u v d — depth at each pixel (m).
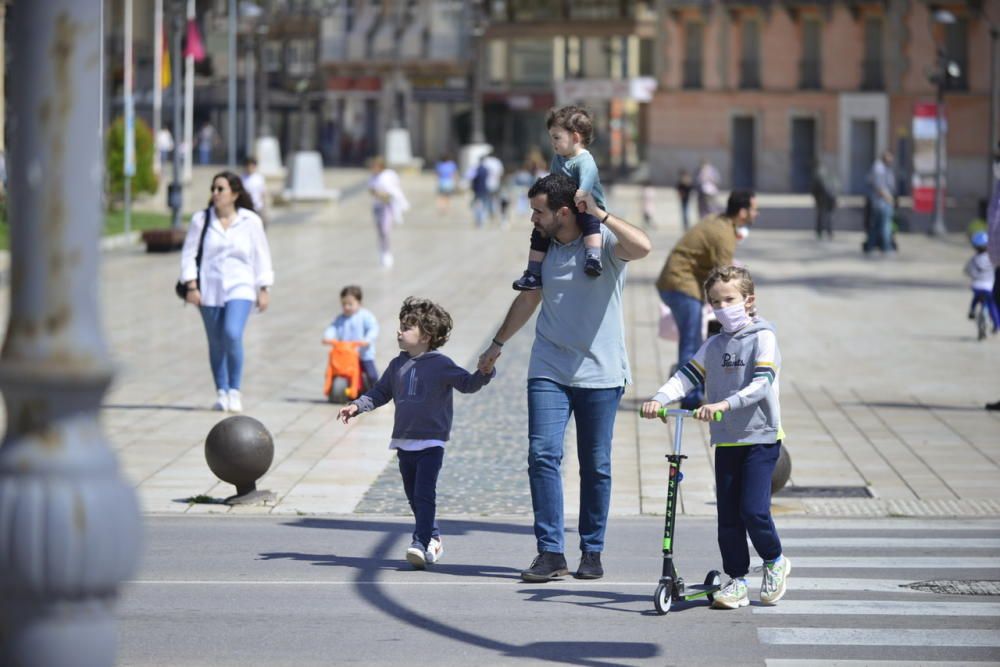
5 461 10.36
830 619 22.20
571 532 28.72
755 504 22.23
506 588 24.08
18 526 10.20
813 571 25.25
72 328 10.50
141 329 60.00
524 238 115.75
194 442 37.25
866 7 184.12
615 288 24.14
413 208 147.88
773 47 192.75
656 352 55.41
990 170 168.25
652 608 22.81
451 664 19.83
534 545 27.45
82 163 10.48
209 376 48.22
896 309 69.62
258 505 30.73
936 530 28.86
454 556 26.48
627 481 33.41
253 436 30.53
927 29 179.38
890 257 99.25
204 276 40.94
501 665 19.78
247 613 22.47
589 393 24.16
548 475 24.31
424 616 22.31
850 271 88.81
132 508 10.54
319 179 140.75
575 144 24.02
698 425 40.53
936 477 33.91
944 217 141.38
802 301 72.81
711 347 22.41
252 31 178.75
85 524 10.24
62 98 10.39
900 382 48.38
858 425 40.59
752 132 195.88
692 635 21.31
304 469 34.38
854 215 143.75
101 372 10.48
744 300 22.23
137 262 89.44
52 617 10.30
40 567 10.20
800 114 190.88
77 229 10.48
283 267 89.19
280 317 64.44
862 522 29.72
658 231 125.94
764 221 135.12
